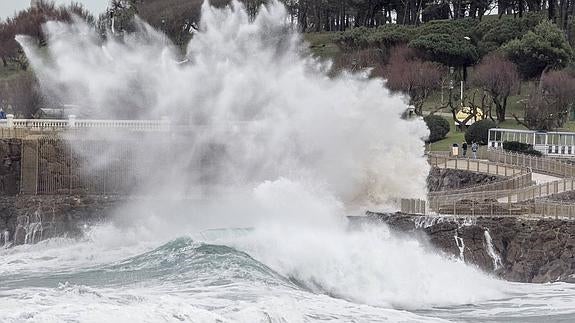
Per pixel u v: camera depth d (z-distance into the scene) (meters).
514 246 134.50
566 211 139.75
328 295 112.00
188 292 100.25
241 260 114.50
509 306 111.25
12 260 137.25
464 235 135.38
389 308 107.88
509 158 199.88
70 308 82.31
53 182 172.75
